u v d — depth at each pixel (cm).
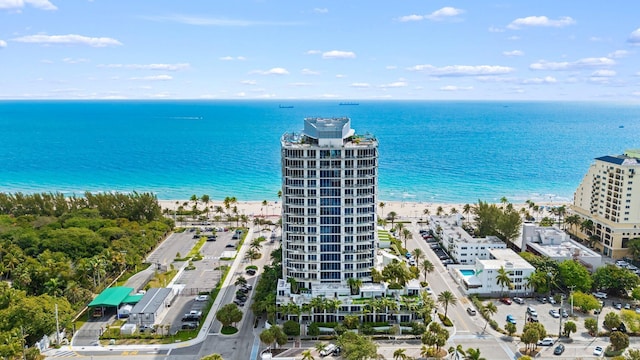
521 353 17900
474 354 16662
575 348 18175
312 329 19088
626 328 19250
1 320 18088
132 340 18988
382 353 17975
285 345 18500
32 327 18188
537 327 17912
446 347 18312
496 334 19400
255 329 19938
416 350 18188
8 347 16538
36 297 19612
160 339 19038
